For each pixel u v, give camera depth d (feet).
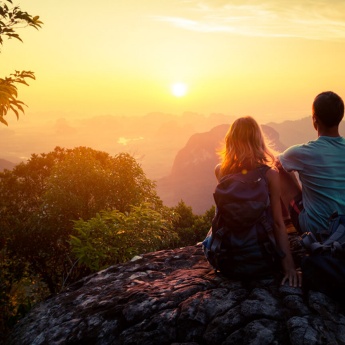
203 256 14.88
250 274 10.33
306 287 9.96
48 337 11.50
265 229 10.05
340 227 9.82
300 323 8.87
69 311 12.59
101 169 65.00
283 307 9.57
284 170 11.50
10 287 56.08
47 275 65.26
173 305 10.75
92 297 13.07
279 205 10.43
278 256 10.25
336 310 9.29
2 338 21.11
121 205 60.59
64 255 62.28
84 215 58.75
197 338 9.50
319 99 10.80
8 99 19.58
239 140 10.63
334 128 10.91
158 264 14.75
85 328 11.14
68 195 57.41
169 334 9.82
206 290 10.96
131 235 31.32
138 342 9.88
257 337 8.89
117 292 12.80
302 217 11.19
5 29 20.16
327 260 9.35
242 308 9.73
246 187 10.07
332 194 10.52
